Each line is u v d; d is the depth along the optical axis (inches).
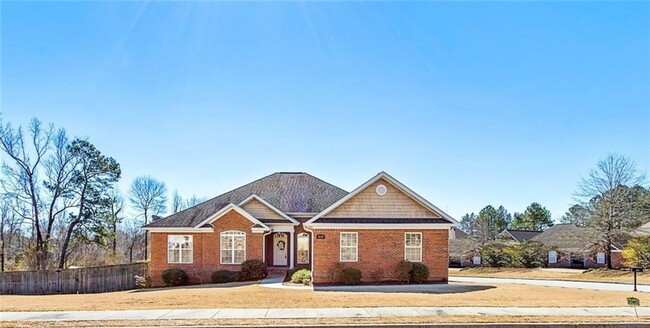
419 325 534.6
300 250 1391.5
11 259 1921.8
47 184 1856.5
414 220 1097.4
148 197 2765.7
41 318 582.6
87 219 1915.6
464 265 2409.0
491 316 585.3
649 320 565.6
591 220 1851.6
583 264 2155.5
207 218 1321.4
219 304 704.4
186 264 1310.3
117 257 2174.0
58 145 1873.8
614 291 989.8
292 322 550.0
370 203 1109.1
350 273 1039.6
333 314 601.3
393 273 1075.3
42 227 1909.4
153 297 816.9
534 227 3634.4
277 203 1428.4
